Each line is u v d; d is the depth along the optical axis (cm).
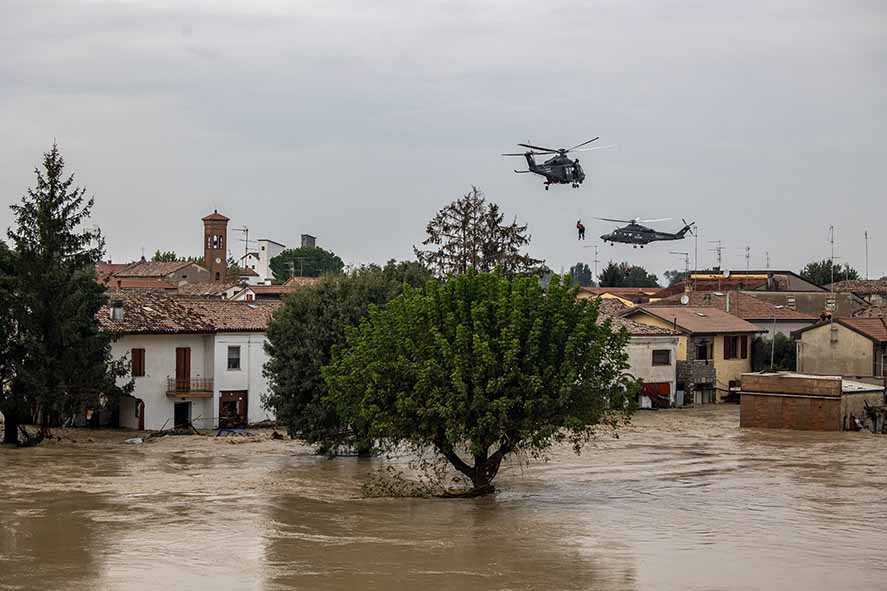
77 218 5456
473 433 3488
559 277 3744
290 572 2511
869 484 3991
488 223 8031
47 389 5159
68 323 5216
